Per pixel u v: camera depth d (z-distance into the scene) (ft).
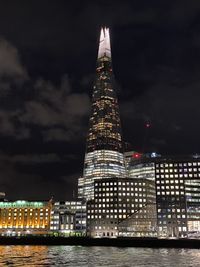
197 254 645.92
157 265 458.50
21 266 438.81
